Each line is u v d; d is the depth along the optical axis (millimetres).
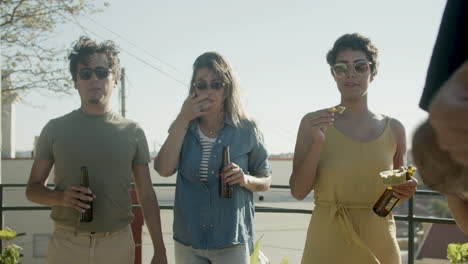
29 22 13180
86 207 2623
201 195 2846
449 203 1382
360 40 2746
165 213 12156
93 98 2803
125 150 2826
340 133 2723
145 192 2967
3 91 13781
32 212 13312
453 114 551
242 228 2859
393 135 2781
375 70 2832
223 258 2812
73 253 2736
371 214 2648
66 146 2773
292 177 2834
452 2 758
